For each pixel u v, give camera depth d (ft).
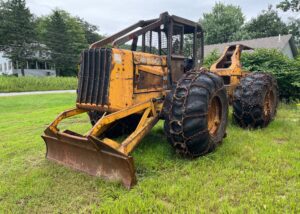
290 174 10.89
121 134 16.37
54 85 94.53
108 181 10.84
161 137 16.22
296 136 16.37
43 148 16.24
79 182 11.07
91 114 15.44
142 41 15.49
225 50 22.77
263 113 17.81
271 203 8.86
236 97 18.20
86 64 12.92
